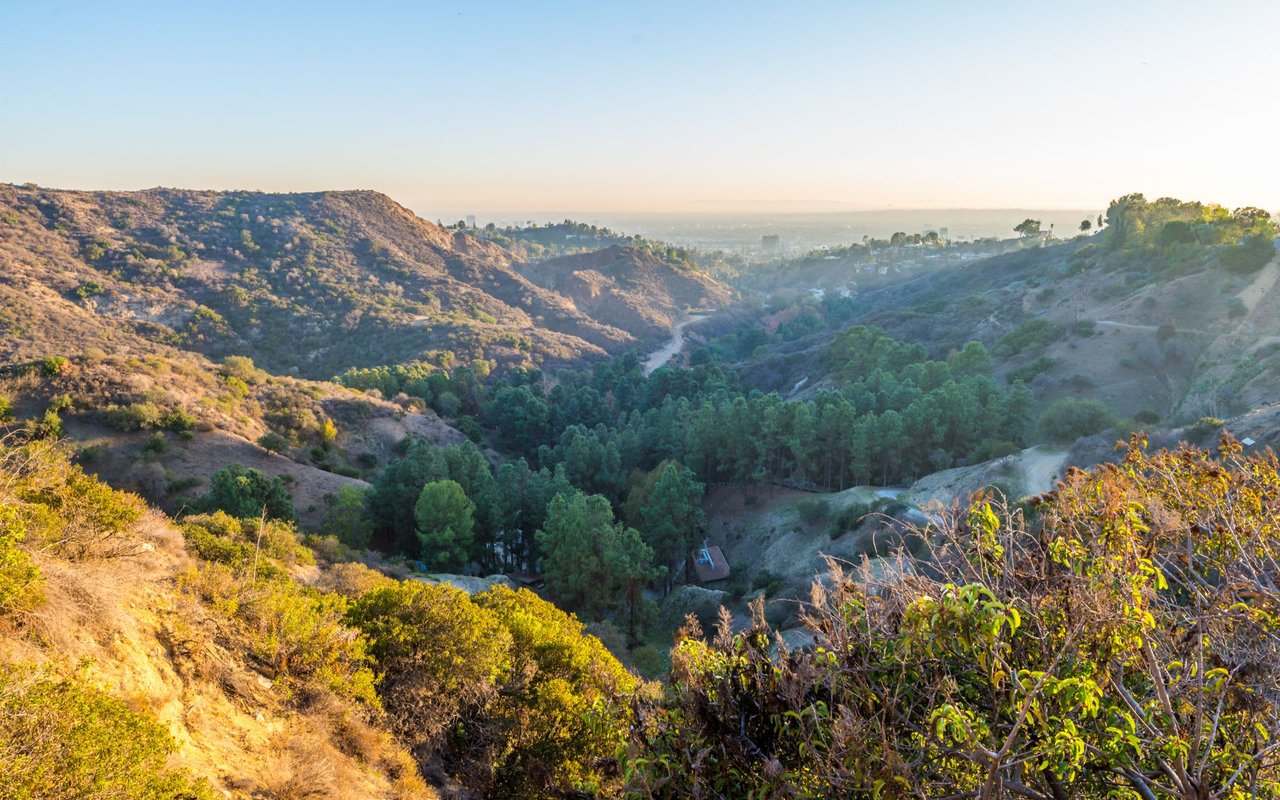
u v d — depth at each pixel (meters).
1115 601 4.39
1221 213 112.00
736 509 64.31
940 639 4.50
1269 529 4.98
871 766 4.63
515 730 12.02
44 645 7.03
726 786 5.79
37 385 50.97
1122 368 76.50
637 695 6.77
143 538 12.09
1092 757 4.57
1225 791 4.05
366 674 11.37
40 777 5.07
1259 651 4.71
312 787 8.07
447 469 51.34
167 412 51.59
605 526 39.97
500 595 18.48
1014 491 45.72
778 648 6.03
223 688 9.10
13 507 9.12
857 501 51.88
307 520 46.31
